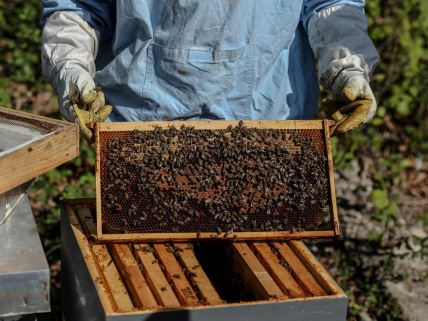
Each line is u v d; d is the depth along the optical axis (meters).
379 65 6.33
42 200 4.98
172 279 2.79
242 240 3.10
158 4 3.33
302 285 2.79
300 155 3.10
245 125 3.12
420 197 5.91
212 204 3.00
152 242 3.05
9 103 6.04
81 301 2.94
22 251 2.59
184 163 3.00
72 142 2.83
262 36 3.41
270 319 2.63
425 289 4.82
